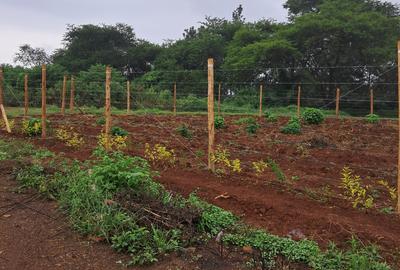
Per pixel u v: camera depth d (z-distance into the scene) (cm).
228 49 4381
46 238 536
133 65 5097
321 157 1090
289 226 582
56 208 622
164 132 1420
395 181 865
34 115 1883
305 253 495
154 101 3048
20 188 693
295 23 3947
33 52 5716
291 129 1522
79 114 2038
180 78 4056
